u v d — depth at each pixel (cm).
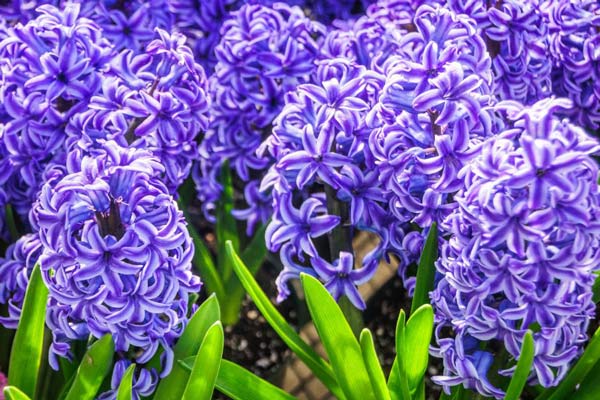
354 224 68
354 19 89
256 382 68
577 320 63
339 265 69
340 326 65
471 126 64
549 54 78
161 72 72
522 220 60
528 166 59
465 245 62
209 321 67
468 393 67
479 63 69
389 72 66
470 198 61
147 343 65
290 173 69
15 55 71
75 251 62
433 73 65
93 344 64
